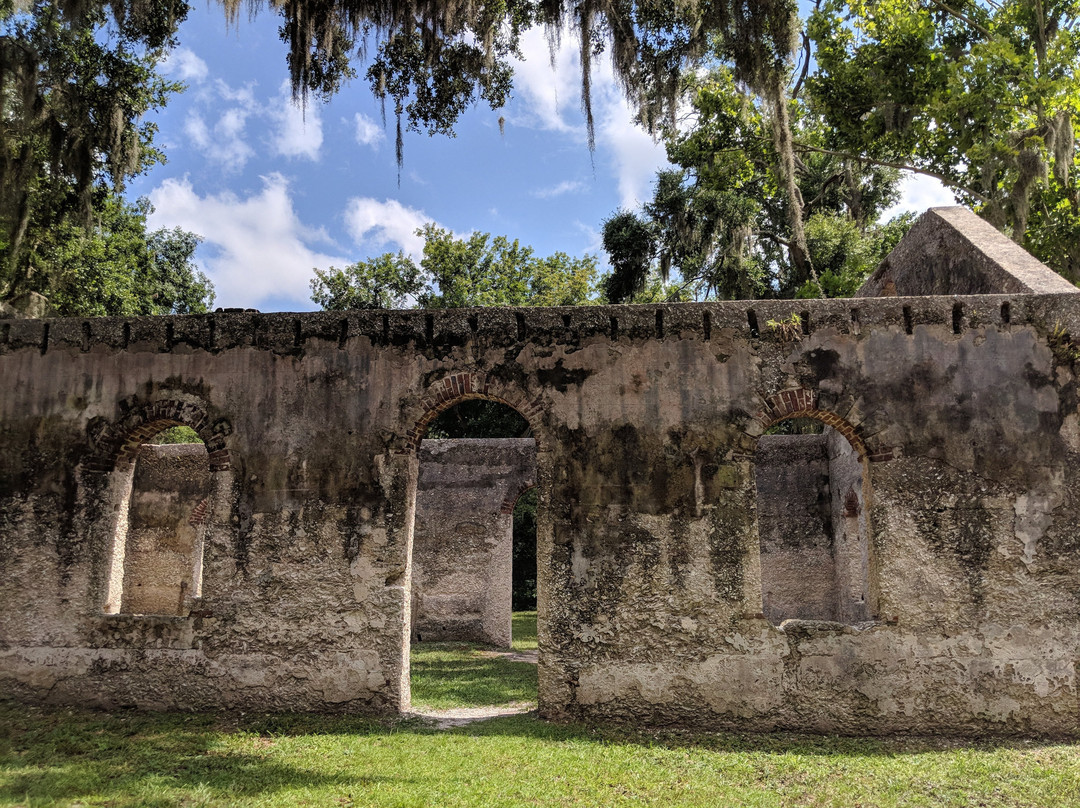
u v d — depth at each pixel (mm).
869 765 7031
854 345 8859
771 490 14867
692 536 8555
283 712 8516
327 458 9023
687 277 25547
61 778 6152
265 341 9344
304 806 5793
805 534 14602
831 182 24984
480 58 13297
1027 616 8203
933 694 8109
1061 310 8711
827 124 19734
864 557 13500
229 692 8609
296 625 8680
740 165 20469
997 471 8500
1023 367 8695
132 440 9469
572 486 8742
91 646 8812
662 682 8289
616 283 26094
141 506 15117
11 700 8711
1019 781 6574
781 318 8969
